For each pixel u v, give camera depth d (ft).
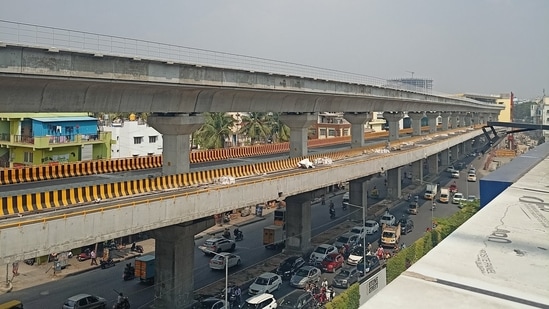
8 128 184.24
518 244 33.17
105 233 73.46
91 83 86.84
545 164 87.20
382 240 156.25
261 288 112.57
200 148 252.62
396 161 179.42
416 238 168.35
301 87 140.56
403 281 26.02
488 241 33.88
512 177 69.82
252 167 121.70
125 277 126.11
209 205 92.73
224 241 150.00
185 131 110.42
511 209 44.50
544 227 37.91
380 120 454.40
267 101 137.80
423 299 23.47
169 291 102.53
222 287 117.70
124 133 225.97
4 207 69.10
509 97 615.57
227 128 255.09
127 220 76.89
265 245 154.71
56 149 179.93
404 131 366.02
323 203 233.96
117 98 95.25
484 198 67.15
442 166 350.84
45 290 117.70
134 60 90.12
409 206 211.20
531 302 23.17
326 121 384.27
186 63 100.17
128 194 88.38
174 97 106.93
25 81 77.36
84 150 191.83
